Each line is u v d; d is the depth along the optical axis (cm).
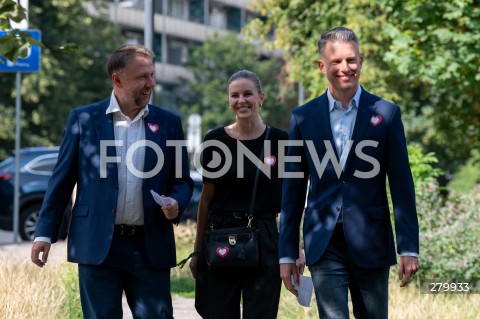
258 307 768
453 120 2645
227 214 774
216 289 774
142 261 710
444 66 2008
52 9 4938
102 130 713
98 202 705
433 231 1438
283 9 2686
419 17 2022
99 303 702
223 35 7244
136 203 708
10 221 2255
